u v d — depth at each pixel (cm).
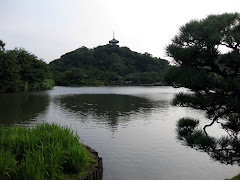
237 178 679
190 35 563
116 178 713
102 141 1095
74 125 1462
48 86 7106
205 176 734
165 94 4612
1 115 1789
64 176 625
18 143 671
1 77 4384
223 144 540
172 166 809
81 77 11162
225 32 520
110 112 2059
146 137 1177
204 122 1609
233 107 491
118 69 13450
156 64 15362
